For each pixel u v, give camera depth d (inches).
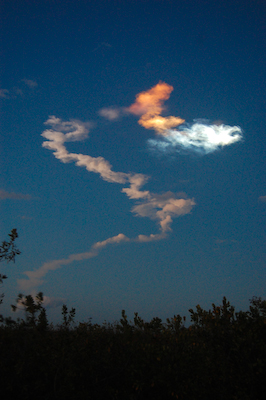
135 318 329.7
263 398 282.8
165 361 272.5
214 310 361.4
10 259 314.2
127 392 261.9
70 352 267.7
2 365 241.9
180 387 257.9
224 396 283.6
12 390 237.8
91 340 292.4
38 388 243.1
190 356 278.2
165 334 308.8
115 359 277.6
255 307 355.9
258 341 308.5
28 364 250.2
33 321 283.3
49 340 279.6
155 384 266.2
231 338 327.3
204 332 340.2
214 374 292.8
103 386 263.3
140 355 272.5
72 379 252.1
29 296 291.0
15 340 267.7
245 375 289.3
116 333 310.2
